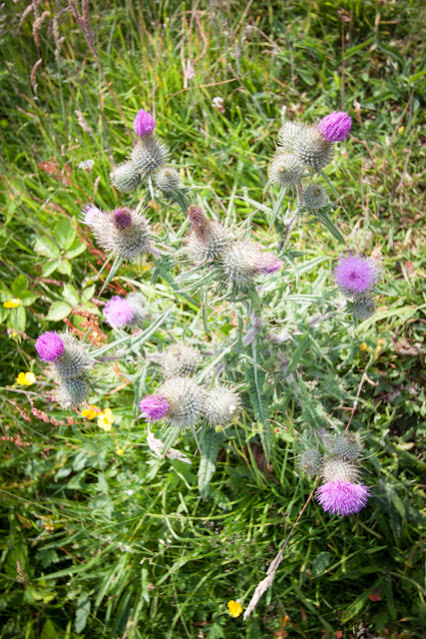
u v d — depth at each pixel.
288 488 0.61
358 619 0.56
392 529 0.58
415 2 0.89
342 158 0.79
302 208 0.53
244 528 0.59
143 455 0.63
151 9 0.93
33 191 0.81
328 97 0.85
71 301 0.72
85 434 0.65
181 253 0.53
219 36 0.88
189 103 0.86
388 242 0.75
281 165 0.51
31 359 0.68
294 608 0.56
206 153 0.82
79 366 0.54
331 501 0.50
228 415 0.51
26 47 0.86
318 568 0.57
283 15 0.92
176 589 0.57
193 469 0.62
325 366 0.64
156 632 0.56
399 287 0.71
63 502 0.60
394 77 0.86
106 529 0.59
